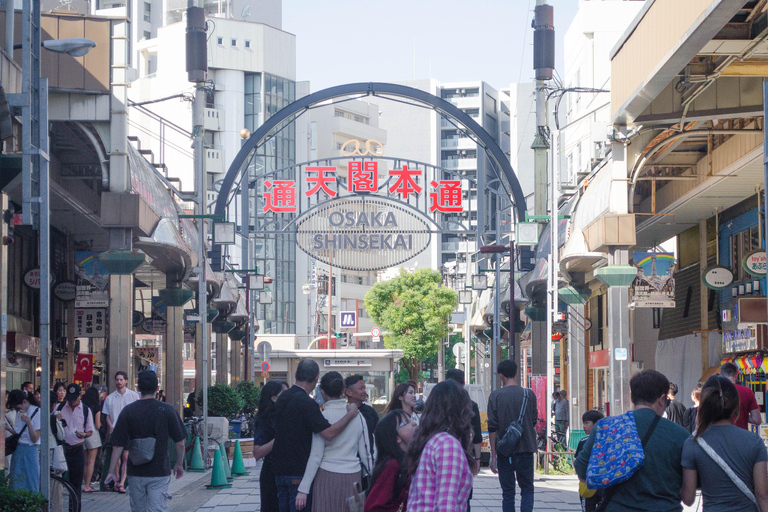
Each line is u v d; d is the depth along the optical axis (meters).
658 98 15.73
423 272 61.19
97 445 14.65
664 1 13.07
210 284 26.38
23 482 10.27
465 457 4.63
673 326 26.05
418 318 60.22
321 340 73.31
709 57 14.11
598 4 37.66
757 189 19.58
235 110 77.50
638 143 16.67
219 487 15.78
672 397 12.36
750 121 16.56
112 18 17.22
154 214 19.05
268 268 79.38
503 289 34.91
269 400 8.61
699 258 24.08
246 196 29.70
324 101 27.64
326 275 80.38
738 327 18.42
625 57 15.44
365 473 7.32
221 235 24.77
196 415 22.42
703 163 19.08
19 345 21.75
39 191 9.42
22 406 11.49
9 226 10.70
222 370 32.94
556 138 20.86
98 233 24.36
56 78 16.89
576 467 5.32
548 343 20.06
